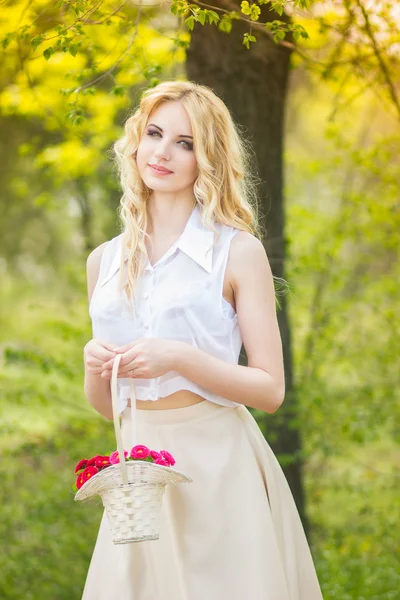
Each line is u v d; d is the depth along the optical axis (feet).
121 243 12.09
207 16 15.06
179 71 26.55
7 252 58.44
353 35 20.76
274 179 21.83
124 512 10.23
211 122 11.82
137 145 12.14
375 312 31.99
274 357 11.60
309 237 32.55
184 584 11.37
